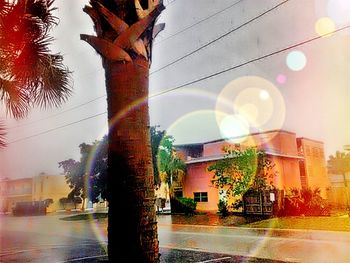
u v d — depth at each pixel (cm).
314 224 1412
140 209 207
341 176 2880
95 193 2950
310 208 1772
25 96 477
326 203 1927
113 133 218
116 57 217
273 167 2077
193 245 1085
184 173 2461
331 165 2781
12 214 4559
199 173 2375
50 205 4897
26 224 2581
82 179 3041
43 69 448
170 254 924
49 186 5231
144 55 225
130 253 200
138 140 215
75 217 3155
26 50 425
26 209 4409
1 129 480
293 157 2292
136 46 221
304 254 842
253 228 1441
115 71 221
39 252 1061
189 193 2416
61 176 5309
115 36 218
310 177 2469
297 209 1773
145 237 204
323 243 997
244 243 1073
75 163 3144
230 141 2419
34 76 446
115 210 208
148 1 226
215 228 1536
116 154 214
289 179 2245
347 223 1367
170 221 1969
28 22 416
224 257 852
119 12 221
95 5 222
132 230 203
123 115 217
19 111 483
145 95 224
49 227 2175
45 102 481
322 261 753
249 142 2356
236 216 1902
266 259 802
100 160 2919
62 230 1920
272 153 2131
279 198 1809
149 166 217
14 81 458
